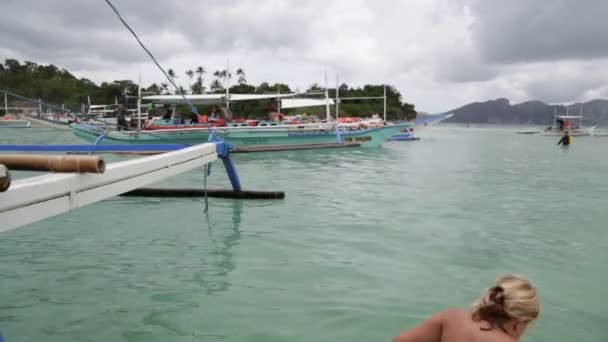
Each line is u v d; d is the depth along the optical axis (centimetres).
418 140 4231
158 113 3403
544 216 954
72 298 521
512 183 1445
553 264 654
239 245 719
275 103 2925
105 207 990
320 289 548
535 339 445
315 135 2498
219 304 507
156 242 734
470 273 610
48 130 4709
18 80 10044
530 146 3644
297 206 1011
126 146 962
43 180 395
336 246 718
